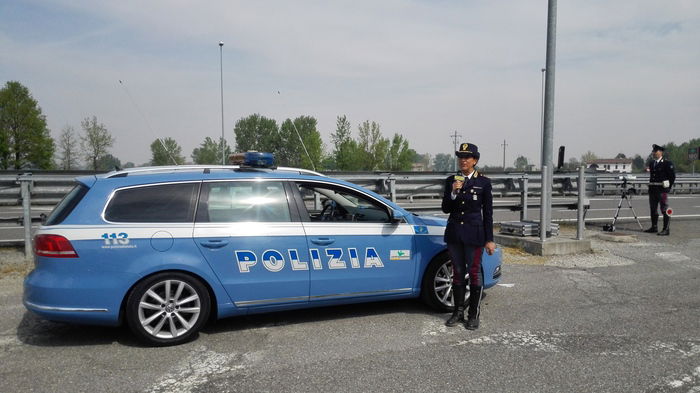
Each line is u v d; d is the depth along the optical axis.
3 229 11.52
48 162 43.41
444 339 4.70
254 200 4.91
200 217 4.65
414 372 3.93
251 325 5.09
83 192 4.48
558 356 4.27
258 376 3.86
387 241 5.30
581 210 9.19
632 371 3.97
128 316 4.38
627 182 12.07
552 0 8.98
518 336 4.78
